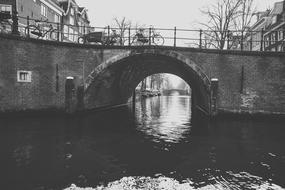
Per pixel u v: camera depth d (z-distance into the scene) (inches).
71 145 410.3
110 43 712.4
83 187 263.3
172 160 350.0
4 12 607.5
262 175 302.8
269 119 642.2
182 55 652.1
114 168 316.8
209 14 1127.0
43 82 640.4
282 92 637.9
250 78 647.8
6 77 589.6
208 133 522.3
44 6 1195.3
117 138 469.4
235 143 440.8
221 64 652.1
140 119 729.6
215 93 640.4
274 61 641.6
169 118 766.5
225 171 312.8
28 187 259.6
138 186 268.8
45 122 580.7
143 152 385.4
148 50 655.1
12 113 600.4
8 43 591.8
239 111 649.6
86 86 667.4
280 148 411.2
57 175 290.8
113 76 854.5
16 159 338.0
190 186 271.4
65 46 659.4
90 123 602.2
